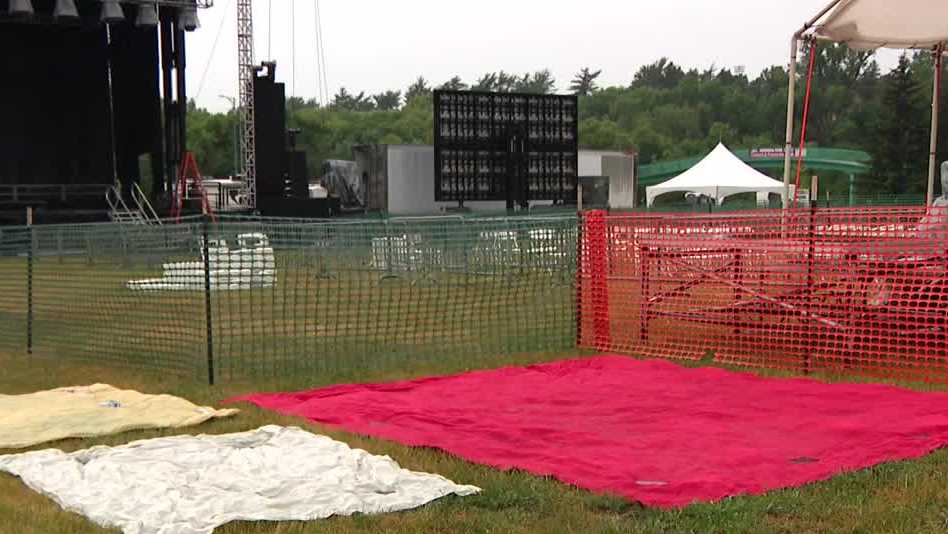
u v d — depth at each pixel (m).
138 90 45.00
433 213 40.62
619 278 10.97
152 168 44.88
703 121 135.62
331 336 11.78
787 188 13.68
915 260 9.12
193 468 6.00
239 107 53.28
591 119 128.62
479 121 42.66
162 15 41.91
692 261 10.48
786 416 7.34
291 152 44.19
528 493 5.45
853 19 13.75
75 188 42.00
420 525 4.93
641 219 10.82
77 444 6.82
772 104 128.50
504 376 9.22
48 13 40.38
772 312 9.84
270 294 15.28
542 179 44.44
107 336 11.72
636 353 10.55
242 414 7.65
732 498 5.27
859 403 7.67
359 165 49.16
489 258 15.99
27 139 41.66
